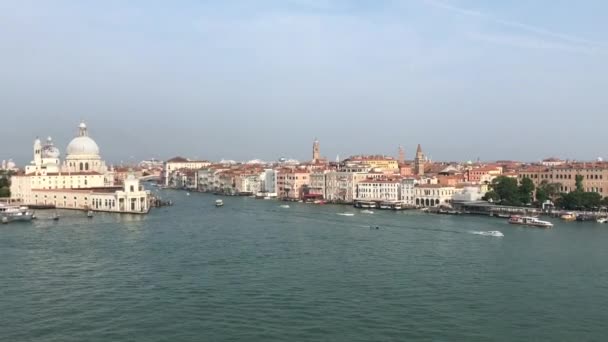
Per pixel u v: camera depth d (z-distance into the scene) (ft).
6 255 470.39
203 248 508.12
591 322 299.79
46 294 347.56
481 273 404.36
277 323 294.25
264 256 468.34
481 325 293.64
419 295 346.13
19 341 270.67
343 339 272.72
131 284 371.15
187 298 338.13
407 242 545.85
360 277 391.45
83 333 281.13
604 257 463.83
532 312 315.17
